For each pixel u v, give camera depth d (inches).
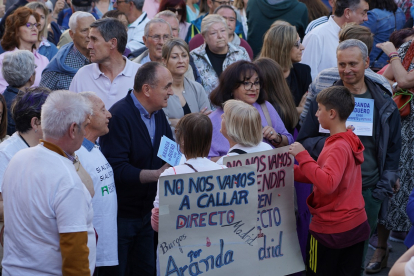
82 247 173.2
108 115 237.5
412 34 412.2
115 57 307.6
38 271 175.9
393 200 335.6
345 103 241.3
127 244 262.2
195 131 213.2
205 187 213.0
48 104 179.3
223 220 217.3
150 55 377.4
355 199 243.8
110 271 261.3
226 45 386.9
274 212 241.6
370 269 333.4
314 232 246.7
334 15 408.8
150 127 266.2
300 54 375.2
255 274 222.7
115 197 241.8
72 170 178.1
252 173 219.1
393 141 286.7
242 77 275.9
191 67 368.5
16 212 177.0
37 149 178.7
